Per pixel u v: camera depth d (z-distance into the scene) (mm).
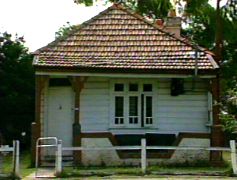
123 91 23891
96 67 22484
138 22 24938
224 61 36438
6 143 33594
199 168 21484
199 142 22500
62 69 22422
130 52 23578
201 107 23844
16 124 34031
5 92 34125
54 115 23797
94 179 18266
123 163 22203
